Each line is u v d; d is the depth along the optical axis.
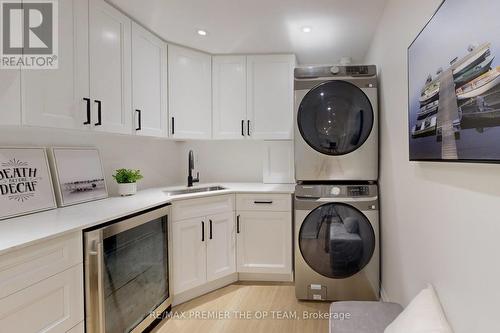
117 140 2.36
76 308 1.32
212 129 2.79
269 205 2.46
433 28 1.08
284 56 2.74
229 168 3.15
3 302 1.03
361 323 1.32
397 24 1.70
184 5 1.92
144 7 1.95
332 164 2.20
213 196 2.34
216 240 2.38
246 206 2.48
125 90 2.02
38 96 1.43
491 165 0.80
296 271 2.24
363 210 2.14
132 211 1.68
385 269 2.05
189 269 2.22
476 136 0.81
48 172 1.75
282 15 2.08
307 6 1.96
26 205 1.58
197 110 2.68
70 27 1.60
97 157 2.13
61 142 1.88
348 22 2.18
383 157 2.07
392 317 1.37
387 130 1.96
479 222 0.86
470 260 0.92
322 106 2.20
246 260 2.51
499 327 0.77
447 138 0.98
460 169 0.98
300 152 2.24
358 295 2.17
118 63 1.95
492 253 0.80
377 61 2.28
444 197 1.10
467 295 0.94
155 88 2.34
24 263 1.09
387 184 1.96
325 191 2.19
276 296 2.33
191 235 2.23
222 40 2.48
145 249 1.83
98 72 1.79
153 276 1.91
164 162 2.94
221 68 2.78
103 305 1.44
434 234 1.20
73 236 1.31
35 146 1.71
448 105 0.97
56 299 1.23
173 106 2.52
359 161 2.17
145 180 2.68
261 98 2.76
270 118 2.75
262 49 2.67
